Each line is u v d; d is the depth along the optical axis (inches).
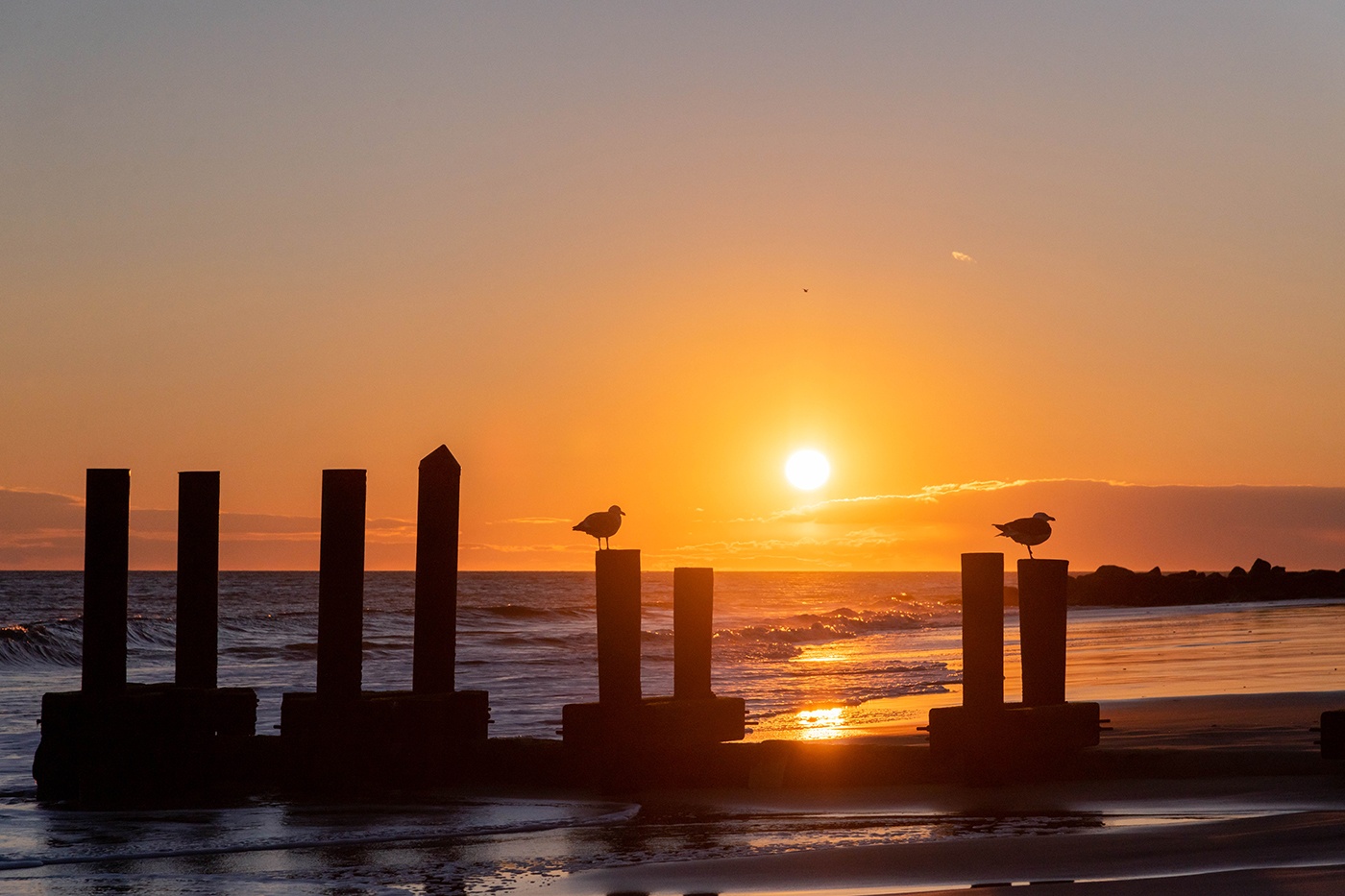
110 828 457.4
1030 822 420.5
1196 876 329.1
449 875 382.9
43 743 522.3
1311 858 345.1
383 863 399.5
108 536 516.7
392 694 525.7
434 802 493.7
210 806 496.4
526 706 882.1
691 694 534.3
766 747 506.6
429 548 530.3
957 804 454.0
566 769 510.3
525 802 490.9
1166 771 476.4
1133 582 4094.5
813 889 346.3
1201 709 730.8
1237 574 4119.1
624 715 503.2
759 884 355.9
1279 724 642.8
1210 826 393.7
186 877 386.3
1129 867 347.6
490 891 363.3
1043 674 487.8
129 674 1239.5
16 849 423.8
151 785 514.0
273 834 443.2
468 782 521.0
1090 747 500.7
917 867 362.3
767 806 476.4
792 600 4488.2
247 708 544.4
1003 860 364.5
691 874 370.9
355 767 500.7
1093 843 379.6
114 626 516.7
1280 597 3754.9
